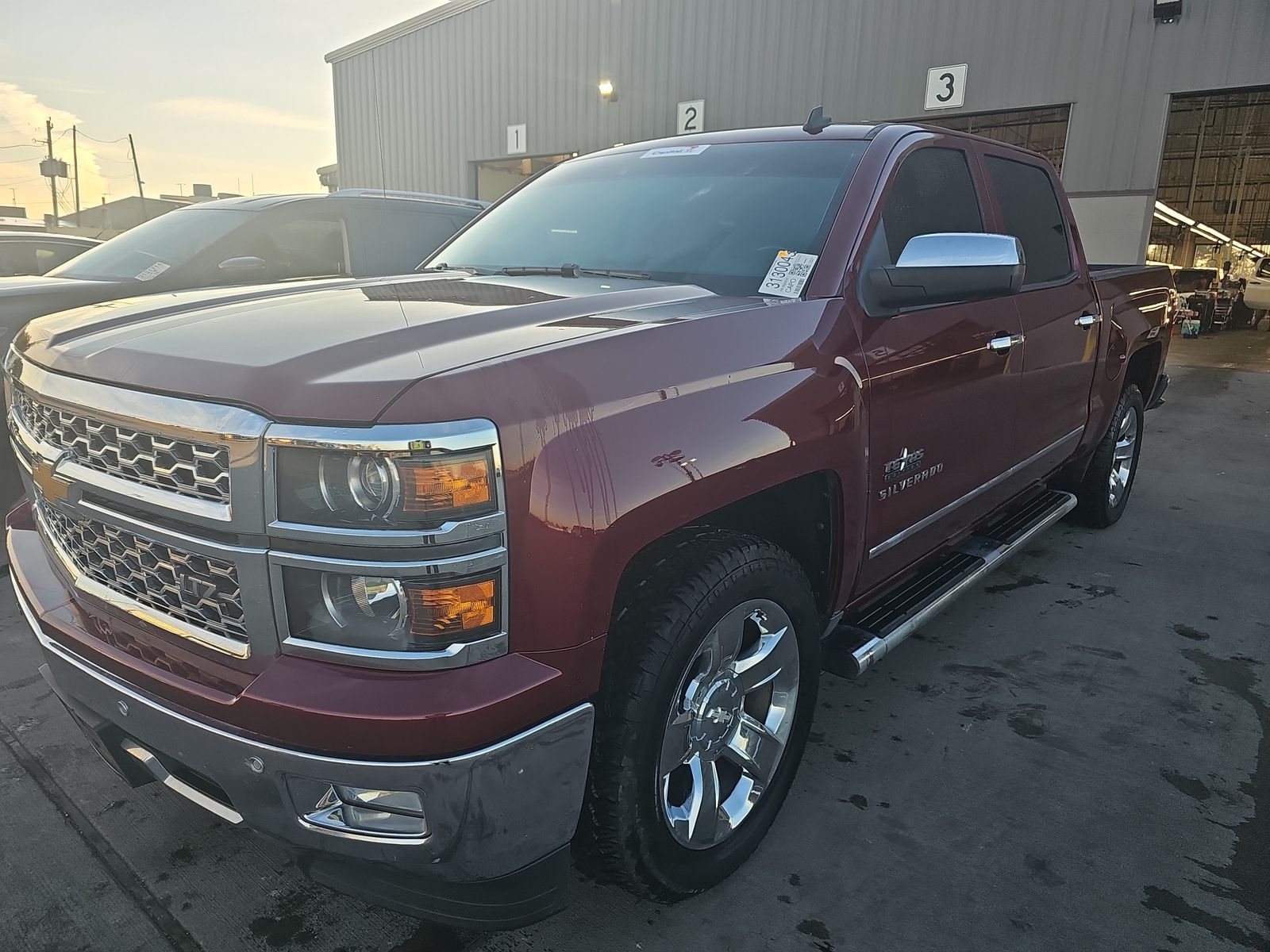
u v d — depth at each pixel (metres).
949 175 2.98
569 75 18.00
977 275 2.32
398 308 1.95
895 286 2.33
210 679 1.59
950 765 2.65
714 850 2.05
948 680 3.18
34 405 1.98
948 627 3.63
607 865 1.84
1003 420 3.10
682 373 1.80
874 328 2.35
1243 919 2.03
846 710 2.96
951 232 2.92
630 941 1.96
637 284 2.38
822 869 2.20
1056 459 3.85
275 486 1.44
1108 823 2.38
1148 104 11.74
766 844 2.29
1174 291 5.05
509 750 1.49
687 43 16.12
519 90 19.05
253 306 2.02
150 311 2.05
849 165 2.63
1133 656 3.38
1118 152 12.09
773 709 2.21
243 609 1.51
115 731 1.81
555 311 1.92
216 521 1.49
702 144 3.08
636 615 1.79
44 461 1.87
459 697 1.43
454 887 1.57
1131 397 4.67
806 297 2.26
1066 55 12.23
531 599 1.50
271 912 2.04
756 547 1.97
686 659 1.80
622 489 1.61
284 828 1.53
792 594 2.11
